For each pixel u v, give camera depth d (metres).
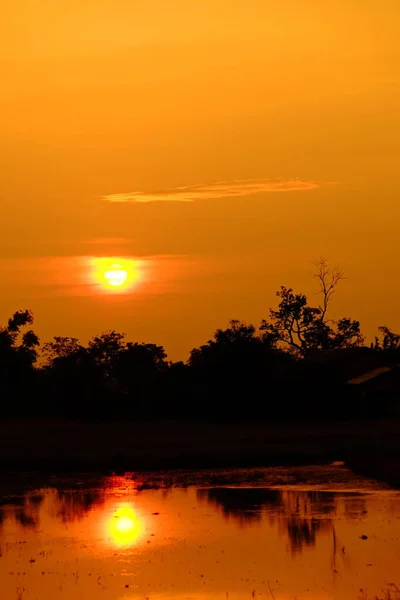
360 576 36.31
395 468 66.62
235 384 124.44
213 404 126.12
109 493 61.50
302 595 33.72
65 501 58.03
